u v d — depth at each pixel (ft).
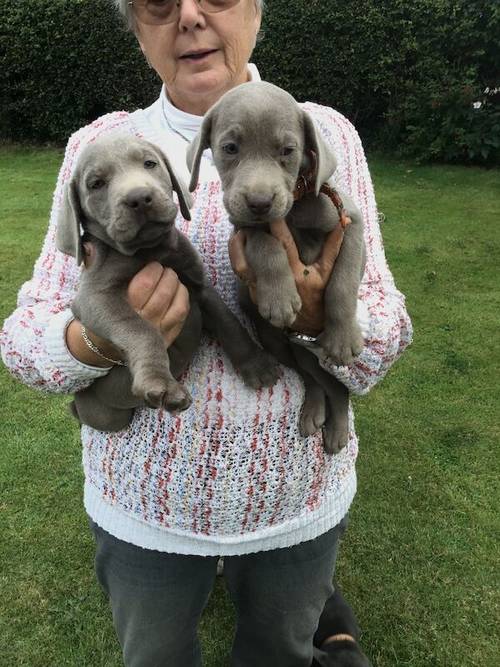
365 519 3.97
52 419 4.86
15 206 9.68
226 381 2.15
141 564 2.32
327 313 2.05
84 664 3.22
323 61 11.90
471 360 5.49
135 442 2.22
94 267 2.06
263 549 2.32
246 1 2.38
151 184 1.99
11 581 3.65
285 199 1.91
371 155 12.27
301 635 2.52
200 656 2.65
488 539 3.81
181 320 1.98
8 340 2.21
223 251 2.22
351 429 2.51
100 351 2.05
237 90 2.03
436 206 9.45
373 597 3.50
